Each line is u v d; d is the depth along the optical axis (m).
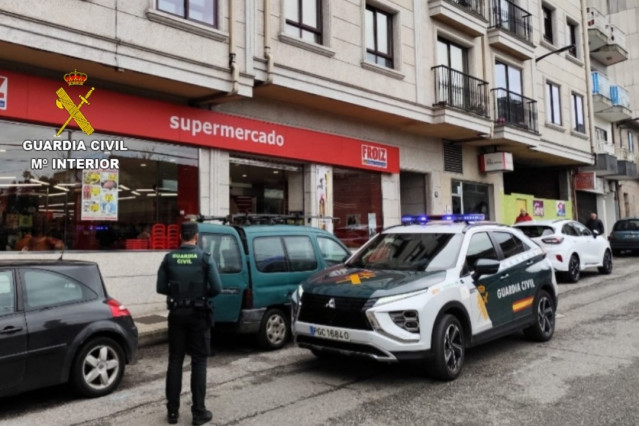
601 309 9.73
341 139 13.34
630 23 33.31
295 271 7.68
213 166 10.81
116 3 8.56
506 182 25.23
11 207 8.45
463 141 16.94
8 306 4.89
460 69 16.50
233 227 7.32
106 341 5.53
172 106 10.15
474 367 6.23
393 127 14.92
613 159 24.31
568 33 22.73
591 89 23.61
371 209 14.31
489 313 6.40
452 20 15.39
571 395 5.16
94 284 5.65
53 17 7.86
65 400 5.31
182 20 9.31
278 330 7.42
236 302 7.01
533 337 7.42
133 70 8.70
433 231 6.91
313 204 12.64
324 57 12.07
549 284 7.68
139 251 9.70
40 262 5.35
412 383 5.65
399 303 5.43
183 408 5.05
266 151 11.62
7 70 8.26
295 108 12.40
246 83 10.27
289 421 4.62
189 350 4.71
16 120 8.43
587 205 25.80
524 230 14.05
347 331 5.50
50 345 5.04
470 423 4.51
